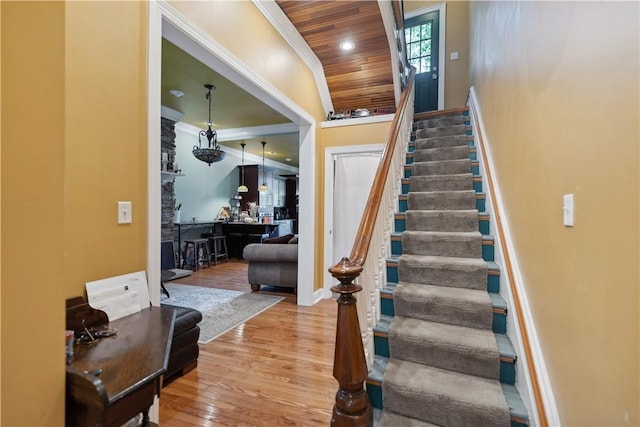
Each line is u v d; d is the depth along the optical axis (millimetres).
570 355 1103
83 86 1351
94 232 1401
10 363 663
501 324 1825
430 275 2221
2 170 647
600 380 910
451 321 1938
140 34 1615
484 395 1490
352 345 1447
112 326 1358
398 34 3512
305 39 3330
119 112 1512
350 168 4453
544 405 1261
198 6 1977
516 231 1829
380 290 2098
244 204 8633
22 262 685
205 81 3900
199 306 3873
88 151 1375
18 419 675
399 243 2516
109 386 886
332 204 4367
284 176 11258
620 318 812
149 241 1646
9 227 660
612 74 844
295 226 10688
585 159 999
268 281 4492
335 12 2906
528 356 1439
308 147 3895
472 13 4105
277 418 1812
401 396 1574
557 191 1226
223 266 6516
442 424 1504
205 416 1825
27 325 694
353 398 1452
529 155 1582
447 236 2387
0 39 640
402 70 4117
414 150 3781
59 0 748
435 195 2846
